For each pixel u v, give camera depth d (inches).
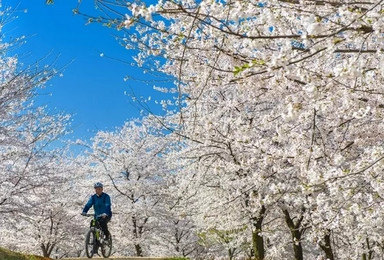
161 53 253.6
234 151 469.1
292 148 281.3
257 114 457.7
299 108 183.9
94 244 437.4
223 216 637.3
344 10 163.3
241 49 254.8
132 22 165.5
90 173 987.3
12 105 527.5
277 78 200.4
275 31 236.7
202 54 249.3
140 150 1061.8
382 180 219.6
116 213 1060.5
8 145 534.6
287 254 784.9
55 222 928.9
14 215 567.5
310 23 151.8
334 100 208.5
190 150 538.0
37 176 575.8
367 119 266.4
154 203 1096.8
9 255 382.0
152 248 1251.8
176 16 211.6
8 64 529.0
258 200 399.5
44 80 529.0
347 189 235.1
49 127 562.3
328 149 287.0
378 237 497.4
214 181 623.2
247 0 164.4
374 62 228.4
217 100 481.1
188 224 1216.8
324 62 235.1
